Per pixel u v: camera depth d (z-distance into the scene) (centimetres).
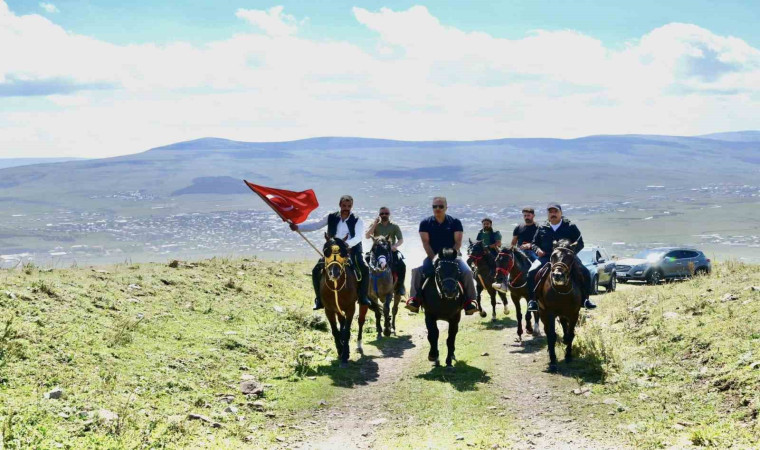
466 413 938
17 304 1100
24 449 665
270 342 1316
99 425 771
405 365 1256
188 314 1371
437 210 1188
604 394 980
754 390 851
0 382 820
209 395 971
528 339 1463
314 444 826
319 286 1278
